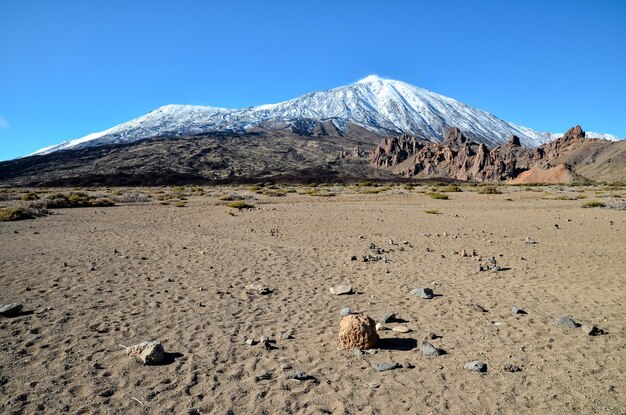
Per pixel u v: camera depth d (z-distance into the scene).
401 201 41.31
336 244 14.59
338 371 5.07
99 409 4.16
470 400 4.41
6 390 4.46
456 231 18.22
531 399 4.43
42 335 5.97
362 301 7.92
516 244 14.66
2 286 8.46
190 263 11.17
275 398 4.44
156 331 6.25
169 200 42.44
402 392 4.57
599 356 5.49
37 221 21.81
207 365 5.17
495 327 6.56
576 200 39.94
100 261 11.17
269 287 8.85
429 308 7.50
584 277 9.81
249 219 23.27
